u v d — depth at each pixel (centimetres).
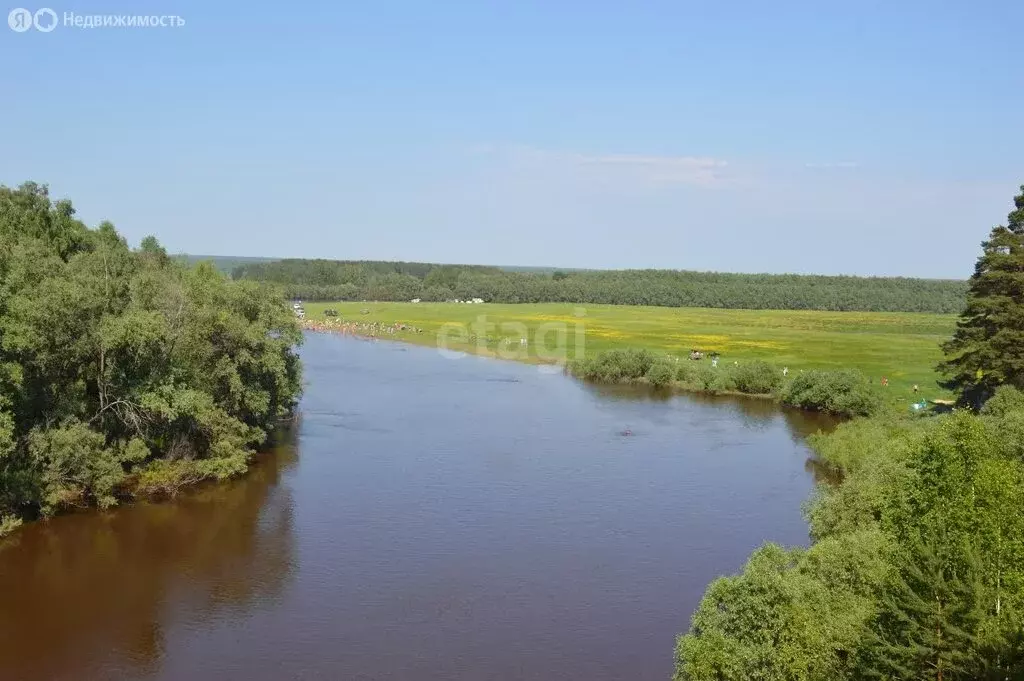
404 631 3269
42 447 4250
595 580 3769
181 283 5728
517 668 2997
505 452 6097
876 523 3362
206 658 3053
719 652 2478
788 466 5800
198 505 4756
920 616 2183
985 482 2308
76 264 5081
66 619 3350
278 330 6341
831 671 2298
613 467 5709
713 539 4303
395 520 4544
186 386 5072
